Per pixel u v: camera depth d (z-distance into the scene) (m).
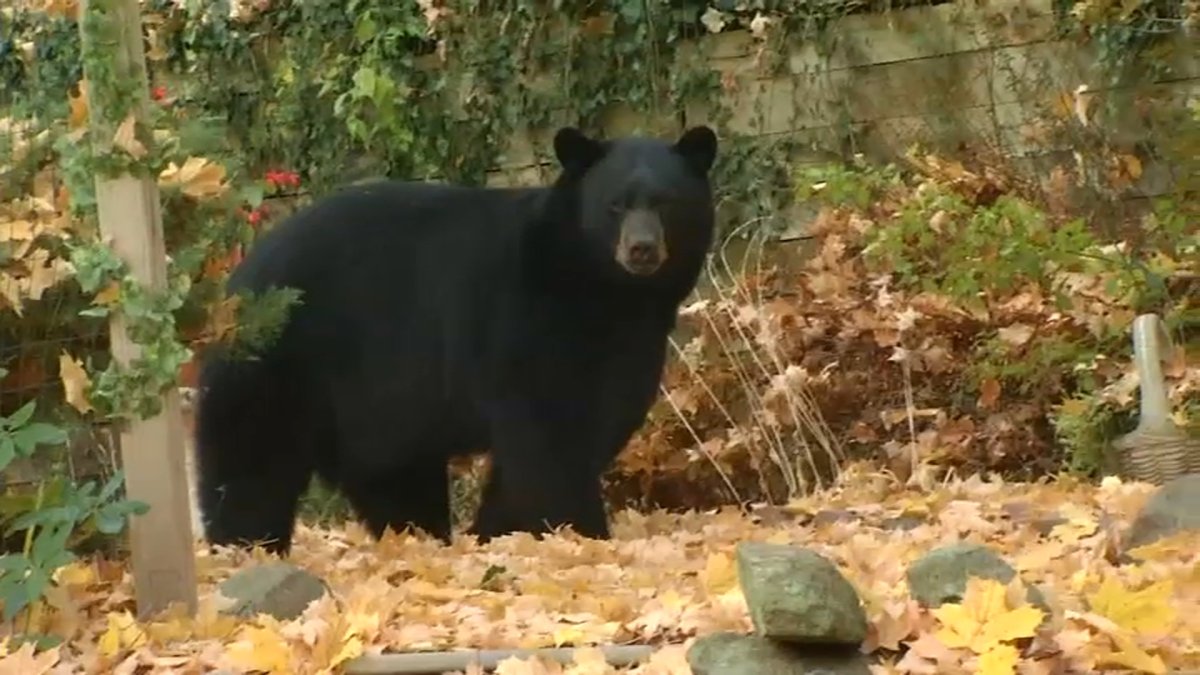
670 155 10.89
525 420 10.79
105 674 6.64
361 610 6.92
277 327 9.02
